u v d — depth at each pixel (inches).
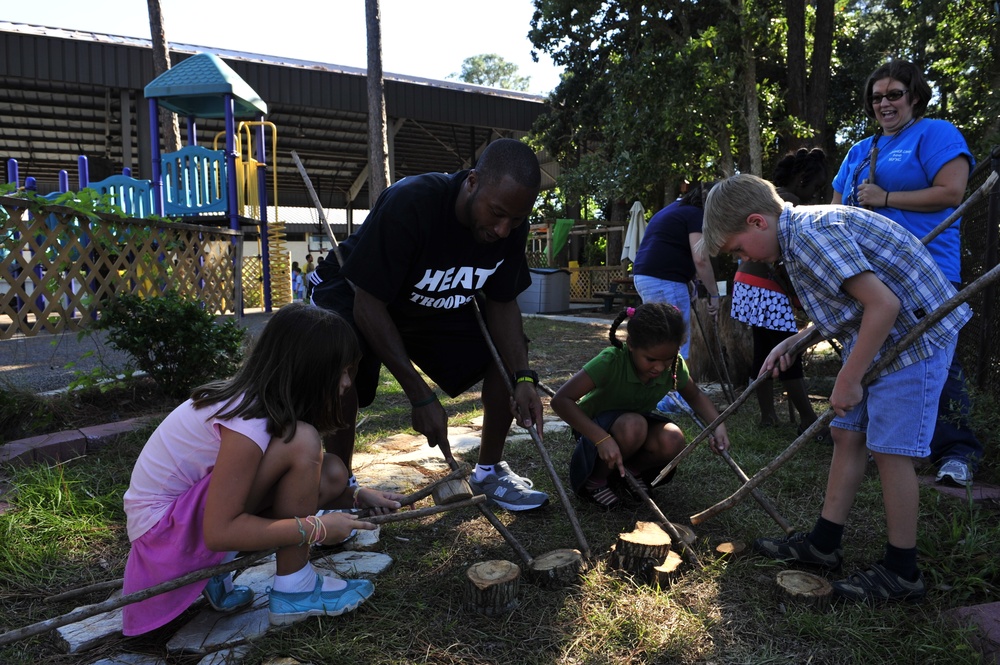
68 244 204.4
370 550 102.7
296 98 714.8
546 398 215.5
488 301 116.1
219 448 75.7
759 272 160.2
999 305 156.1
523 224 110.0
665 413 182.5
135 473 79.3
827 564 93.3
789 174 160.2
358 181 1074.7
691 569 95.0
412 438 165.6
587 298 792.3
